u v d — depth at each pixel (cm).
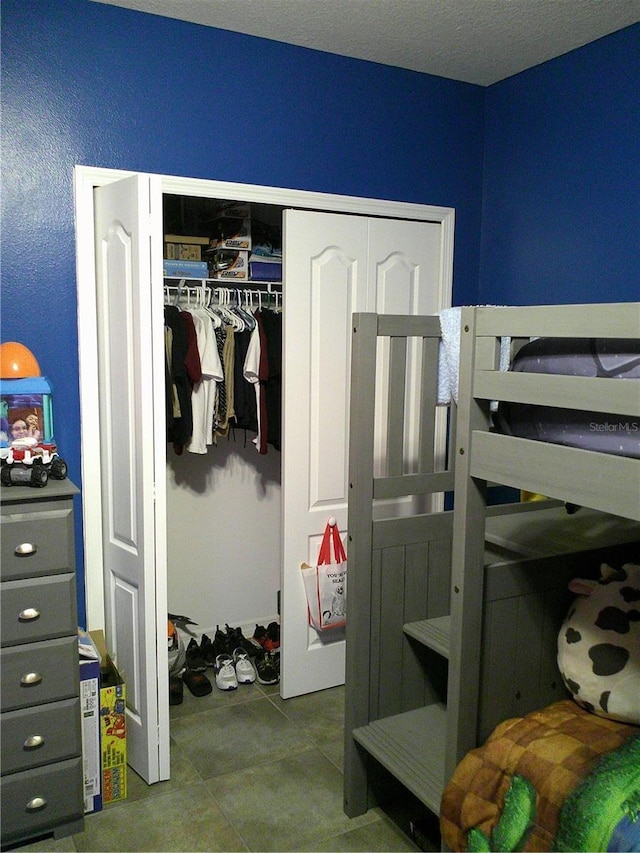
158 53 249
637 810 146
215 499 337
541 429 154
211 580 341
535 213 298
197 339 286
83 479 251
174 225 323
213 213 313
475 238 327
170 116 254
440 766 201
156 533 229
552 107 285
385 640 222
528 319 151
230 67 262
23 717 204
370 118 293
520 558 196
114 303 234
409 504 318
